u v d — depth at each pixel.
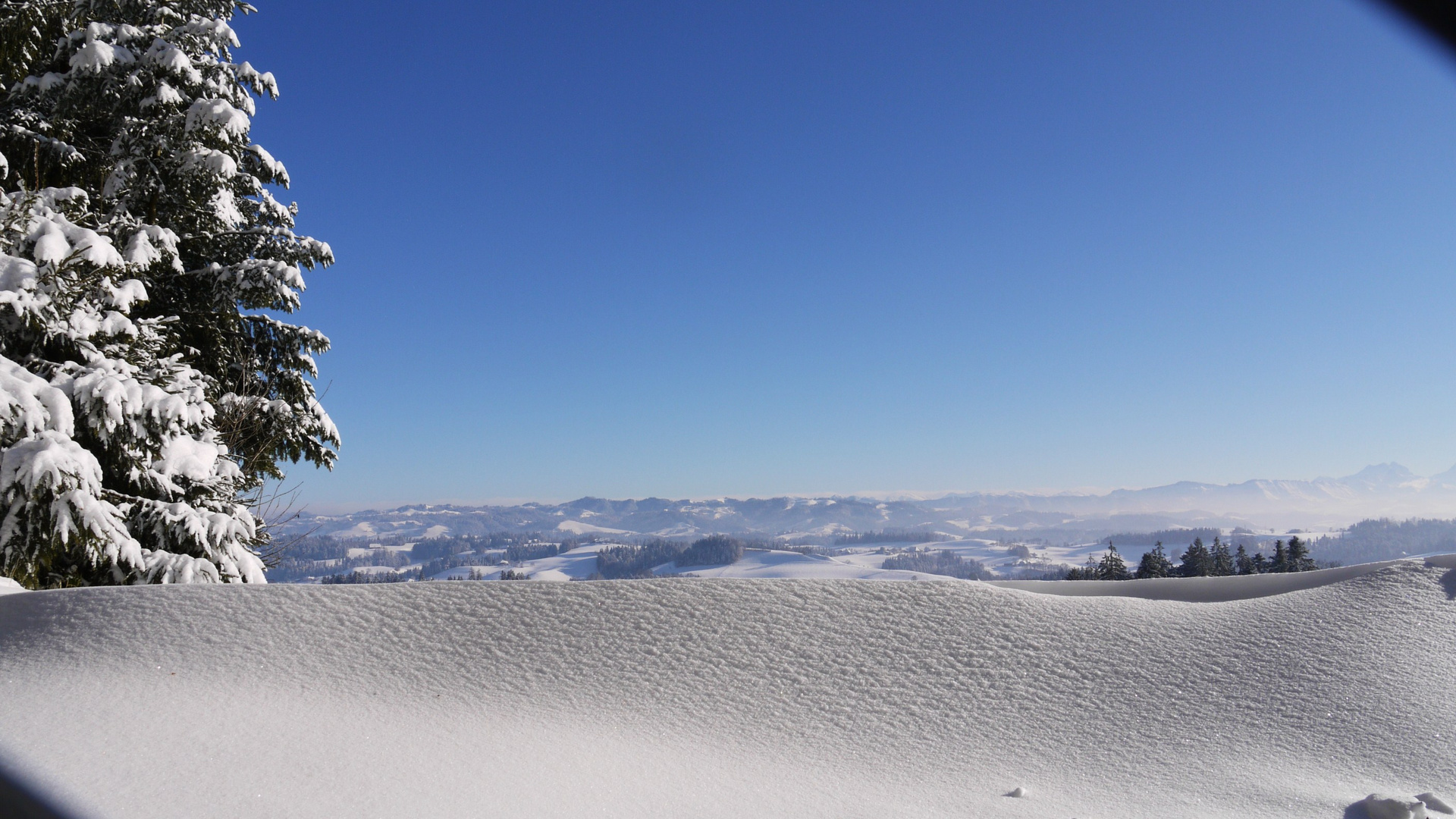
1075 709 4.41
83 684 3.99
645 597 5.52
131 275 10.06
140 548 7.42
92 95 10.62
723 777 3.63
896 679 4.70
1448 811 3.25
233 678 4.24
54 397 7.02
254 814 2.72
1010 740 4.13
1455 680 4.42
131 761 3.09
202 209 11.67
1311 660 4.71
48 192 9.35
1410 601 5.28
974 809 3.37
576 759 3.65
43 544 6.70
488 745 3.71
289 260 12.31
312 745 3.47
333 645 4.73
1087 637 5.16
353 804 2.89
